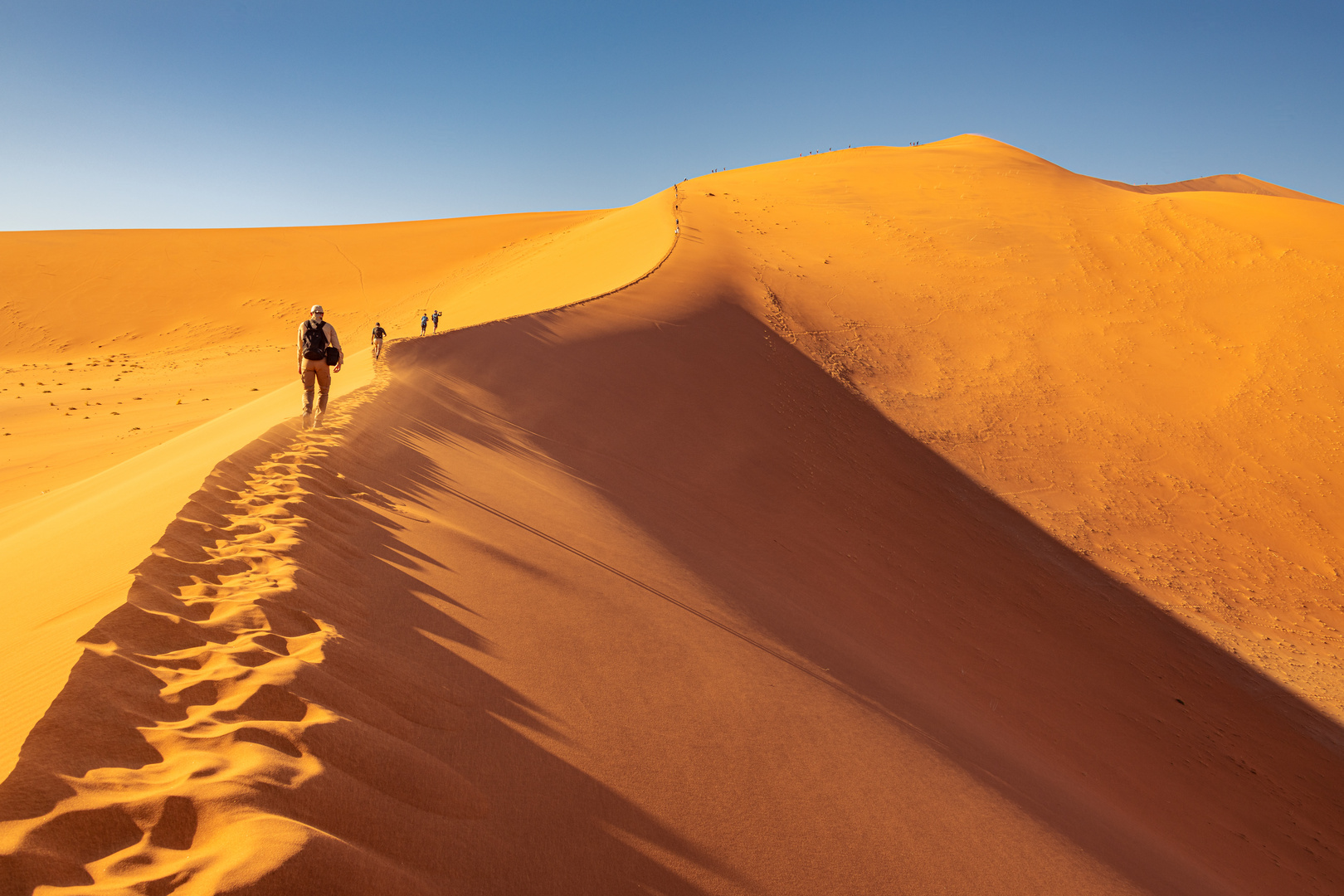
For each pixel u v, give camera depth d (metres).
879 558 15.66
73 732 2.84
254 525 5.76
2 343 56.56
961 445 28.12
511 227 80.38
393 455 9.80
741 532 13.59
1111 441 29.28
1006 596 17.03
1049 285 39.03
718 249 38.38
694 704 5.26
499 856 3.17
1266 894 8.73
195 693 3.34
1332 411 30.33
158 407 33.97
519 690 4.64
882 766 5.28
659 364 22.52
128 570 4.49
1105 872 5.29
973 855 4.56
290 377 42.81
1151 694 14.73
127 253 69.88
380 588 5.50
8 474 23.23
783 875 3.71
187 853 2.51
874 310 36.03
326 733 3.27
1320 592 22.70
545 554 7.66
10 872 2.22
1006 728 9.77
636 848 3.52
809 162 67.69
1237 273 38.44
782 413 23.08
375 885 2.63
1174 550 24.00
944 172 57.19
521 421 15.55
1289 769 13.50
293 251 72.38
